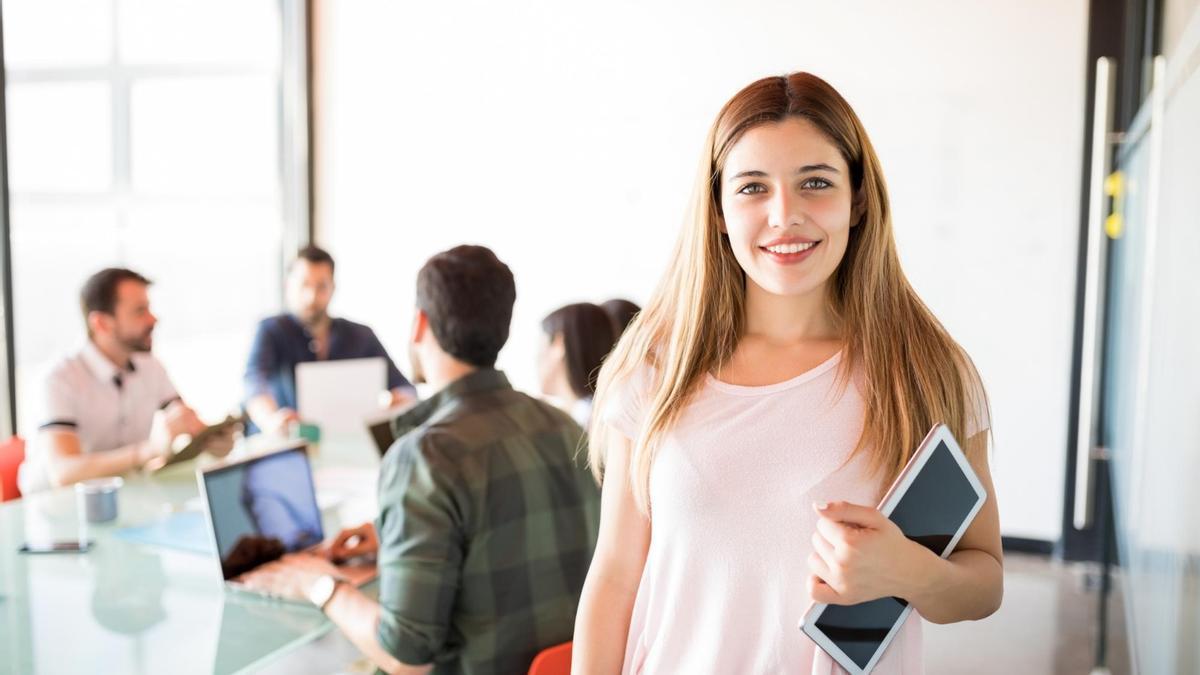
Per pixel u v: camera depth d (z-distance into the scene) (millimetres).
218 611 1736
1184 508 1433
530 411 1708
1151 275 2068
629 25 4723
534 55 4891
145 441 3029
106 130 5059
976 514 960
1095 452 3662
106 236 5148
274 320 3723
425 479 1548
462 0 4973
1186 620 1395
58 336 5160
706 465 977
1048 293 4266
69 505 2391
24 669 1486
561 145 4887
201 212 5156
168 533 2154
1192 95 1500
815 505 867
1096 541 4176
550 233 4941
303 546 2059
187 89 5051
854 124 982
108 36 4984
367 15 5117
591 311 2510
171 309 5270
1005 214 4293
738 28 4566
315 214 5297
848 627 911
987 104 4266
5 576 1895
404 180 5137
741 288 1060
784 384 991
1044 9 4152
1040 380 4309
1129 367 2652
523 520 1613
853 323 1009
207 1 5047
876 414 955
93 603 1763
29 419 4547
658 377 1079
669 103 4703
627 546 1096
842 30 4422
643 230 4797
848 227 973
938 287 4414
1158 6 2422
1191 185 1475
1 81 3297
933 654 3291
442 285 1643
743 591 955
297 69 5180
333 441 3205
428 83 5062
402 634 1529
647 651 1036
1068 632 3475
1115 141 3678
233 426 2812
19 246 5109
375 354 3854
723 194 997
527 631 1623
